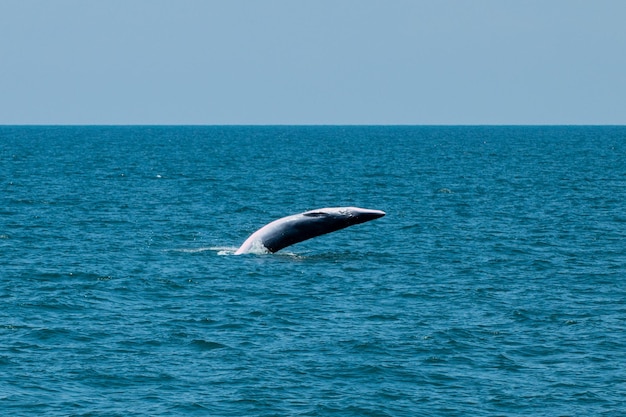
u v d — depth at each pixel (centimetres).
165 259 16025
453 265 15775
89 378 9444
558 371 9862
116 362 9956
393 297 13138
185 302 12712
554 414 8681
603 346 10744
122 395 9000
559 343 10856
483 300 13000
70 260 15800
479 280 14462
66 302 12531
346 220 16125
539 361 10206
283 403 8856
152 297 13025
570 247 17888
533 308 12500
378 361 10094
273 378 9525
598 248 17788
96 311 12125
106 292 13250
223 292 13362
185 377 9525
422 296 13212
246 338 10912
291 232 16375
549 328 11512
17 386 9162
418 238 18925
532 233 19812
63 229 19762
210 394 9056
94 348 10444
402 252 17125
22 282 13838
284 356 10238
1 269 14838
